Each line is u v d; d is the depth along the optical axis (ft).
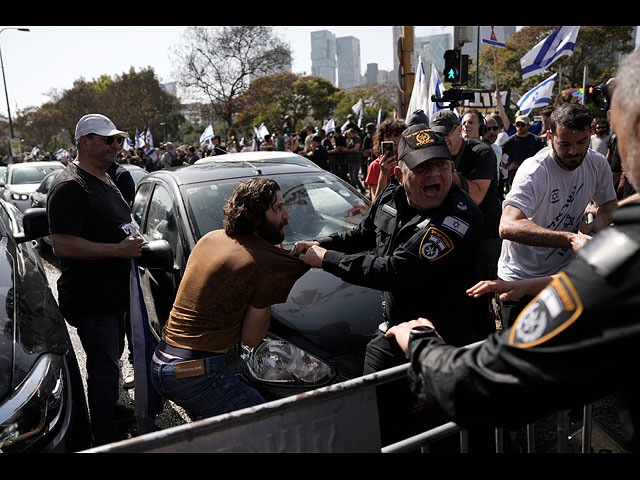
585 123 7.61
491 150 11.46
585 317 2.56
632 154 2.69
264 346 8.16
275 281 6.94
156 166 60.49
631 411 2.73
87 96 191.42
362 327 8.49
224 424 4.14
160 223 12.02
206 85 91.91
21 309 8.45
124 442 3.90
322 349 8.08
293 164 13.75
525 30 106.52
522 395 2.75
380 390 7.30
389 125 12.41
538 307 2.82
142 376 8.90
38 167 36.40
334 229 11.62
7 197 32.55
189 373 7.23
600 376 2.54
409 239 6.50
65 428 7.22
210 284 7.08
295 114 179.42
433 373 3.30
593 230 8.57
